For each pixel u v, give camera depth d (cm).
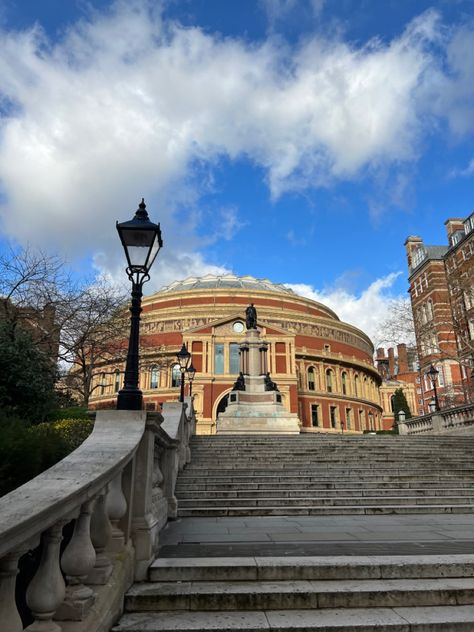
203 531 877
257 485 1341
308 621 471
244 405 3628
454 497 1249
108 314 3038
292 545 724
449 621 470
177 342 6631
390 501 1222
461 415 2406
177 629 447
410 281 6781
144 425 623
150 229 789
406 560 589
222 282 8688
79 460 484
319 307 8231
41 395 1428
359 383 7762
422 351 5206
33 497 349
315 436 2016
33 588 346
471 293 4169
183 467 1493
